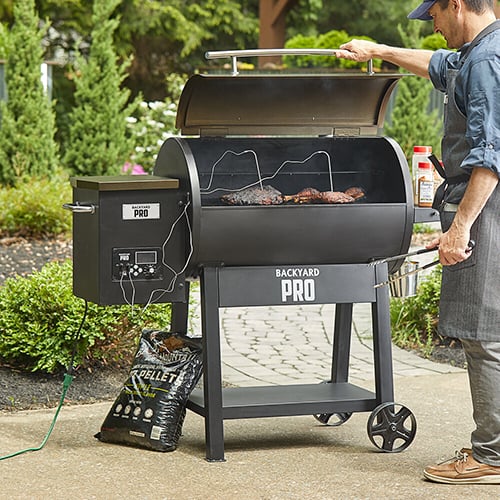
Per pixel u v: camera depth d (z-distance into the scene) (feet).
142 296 15.49
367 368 22.04
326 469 15.10
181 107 16.07
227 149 16.87
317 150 17.29
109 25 49.44
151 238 15.42
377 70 58.65
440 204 14.90
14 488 13.89
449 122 14.57
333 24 87.81
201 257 15.42
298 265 16.03
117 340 20.43
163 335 16.71
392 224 16.08
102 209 15.15
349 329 17.81
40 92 46.01
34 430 16.93
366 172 17.44
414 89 51.52
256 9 87.71
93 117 49.08
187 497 13.66
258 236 15.51
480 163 13.51
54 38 80.18
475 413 14.48
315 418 18.25
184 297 15.74
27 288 20.29
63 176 46.60
